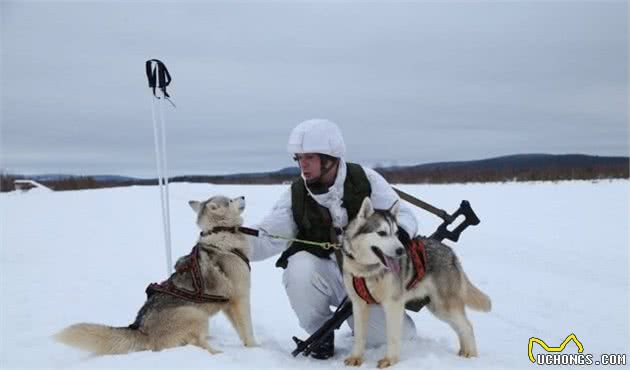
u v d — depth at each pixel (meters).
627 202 16.77
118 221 17.28
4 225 16.91
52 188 38.88
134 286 8.70
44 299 7.84
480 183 28.61
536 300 7.25
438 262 5.18
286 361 4.99
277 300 7.67
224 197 5.58
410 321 5.55
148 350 4.90
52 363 4.90
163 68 6.77
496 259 9.77
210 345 5.20
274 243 5.75
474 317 6.57
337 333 6.14
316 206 5.38
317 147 5.11
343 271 5.03
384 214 4.88
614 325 6.23
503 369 4.70
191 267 5.22
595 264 9.23
